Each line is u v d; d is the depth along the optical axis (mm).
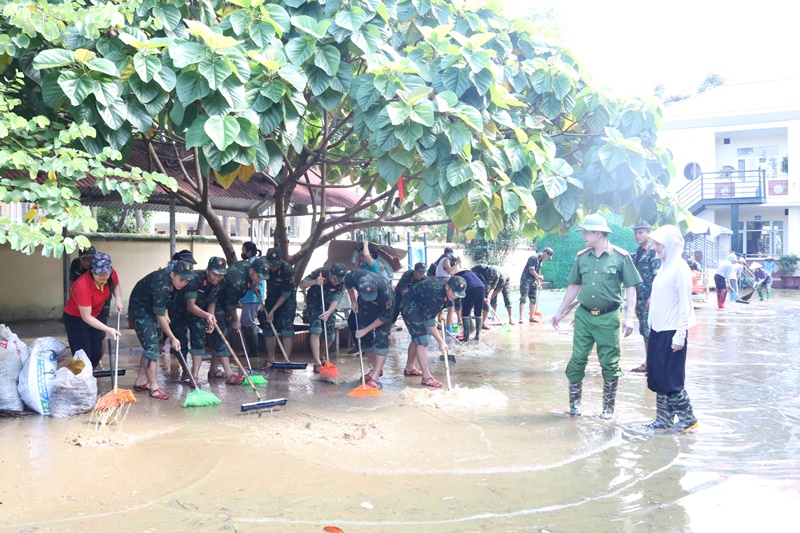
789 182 28375
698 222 22047
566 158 8547
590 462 4801
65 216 5203
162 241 14961
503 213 7184
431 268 11531
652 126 8297
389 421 5945
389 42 7344
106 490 4188
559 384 7746
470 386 7621
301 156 9477
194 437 5379
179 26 6336
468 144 6215
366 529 3619
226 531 3586
